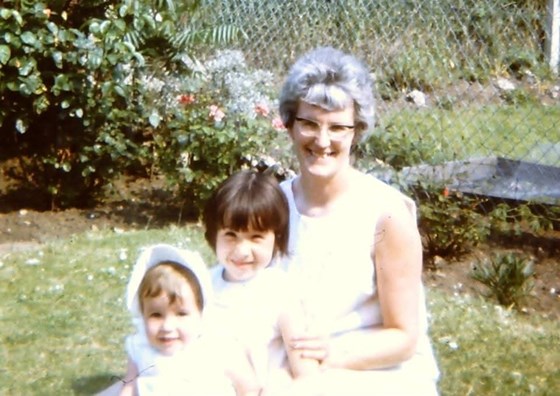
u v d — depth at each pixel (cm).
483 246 720
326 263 325
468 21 1022
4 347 530
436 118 930
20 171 834
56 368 507
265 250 322
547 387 501
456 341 553
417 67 984
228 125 775
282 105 330
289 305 321
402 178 739
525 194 755
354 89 321
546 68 1060
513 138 946
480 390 494
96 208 817
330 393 310
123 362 515
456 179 757
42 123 820
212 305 327
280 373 319
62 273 648
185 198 791
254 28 968
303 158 328
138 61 800
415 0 991
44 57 796
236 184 321
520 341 561
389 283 319
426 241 714
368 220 321
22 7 775
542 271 689
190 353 322
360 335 321
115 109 808
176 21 863
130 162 834
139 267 327
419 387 320
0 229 768
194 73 830
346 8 977
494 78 1034
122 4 794
